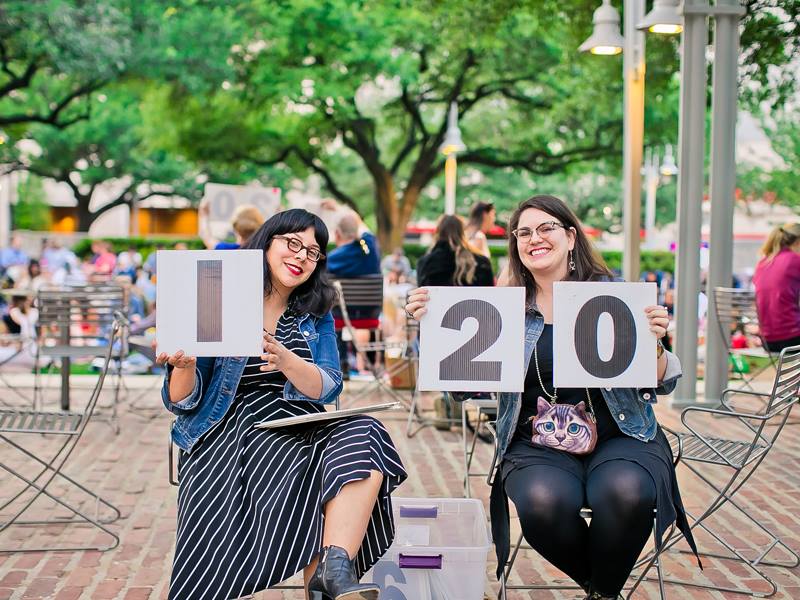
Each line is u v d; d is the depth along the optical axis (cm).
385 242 2389
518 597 367
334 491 270
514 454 310
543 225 323
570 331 305
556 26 1477
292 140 2223
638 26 802
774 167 1113
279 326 322
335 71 1992
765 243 769
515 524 471
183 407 302
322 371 310
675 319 820
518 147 2325
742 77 938
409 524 331
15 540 437
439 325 305
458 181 3241
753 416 359
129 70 1834
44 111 2714
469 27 1764
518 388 304
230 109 2081
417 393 707
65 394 783
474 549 296
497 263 2473
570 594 371
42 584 377
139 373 1055
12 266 1719
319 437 296
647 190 2909
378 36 1961
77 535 446
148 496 521
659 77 1222
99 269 1967
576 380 304
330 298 328
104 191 4234
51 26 1702
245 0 1900
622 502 280
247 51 1975
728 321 788
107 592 368
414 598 296
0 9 1658
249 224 702
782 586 384
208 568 276
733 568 405
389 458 283
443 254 663
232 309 295
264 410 304
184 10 1866
